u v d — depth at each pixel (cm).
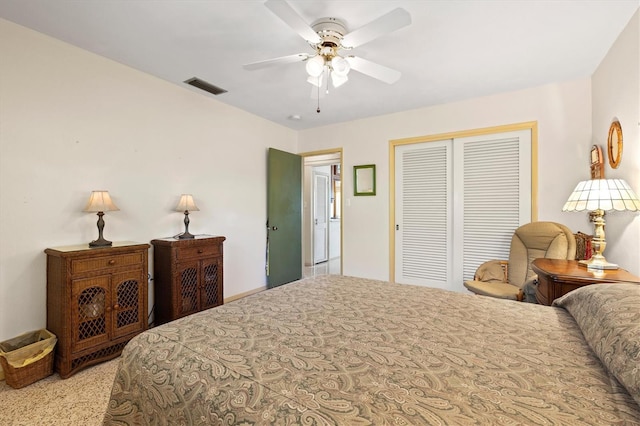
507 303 161
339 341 114
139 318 248
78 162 242
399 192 406
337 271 571
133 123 279
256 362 98
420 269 394
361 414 72
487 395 79
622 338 88
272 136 442
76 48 240
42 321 222
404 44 231
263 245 428
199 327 127
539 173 317
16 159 211
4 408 176
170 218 312
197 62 263
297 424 70
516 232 307
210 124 351
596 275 186
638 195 192
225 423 77
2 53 205
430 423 69
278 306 154
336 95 339
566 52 245
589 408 74
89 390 195
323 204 669
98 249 222
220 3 185
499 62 262
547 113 312
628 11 193
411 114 389
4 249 206
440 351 106
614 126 228
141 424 99
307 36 187
